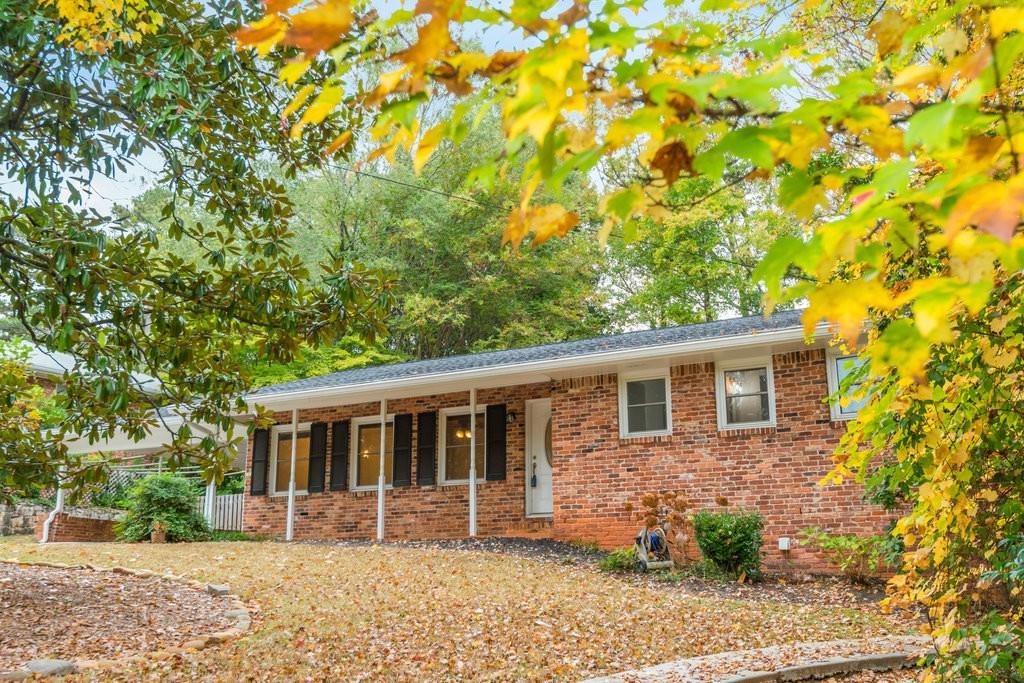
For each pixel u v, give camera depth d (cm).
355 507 1755
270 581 1136
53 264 598
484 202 2719
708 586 1156
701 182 1911
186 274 669
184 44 612
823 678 704
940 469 301
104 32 564
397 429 1748
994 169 119
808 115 123
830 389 1298
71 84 643
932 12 263
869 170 158
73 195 701
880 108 125
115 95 680
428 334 2928
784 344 1321
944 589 366
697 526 1234
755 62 139
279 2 129
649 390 1450
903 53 144
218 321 704
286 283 664
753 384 1365
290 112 140
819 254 117
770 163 115
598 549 1405
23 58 645
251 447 1892
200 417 709
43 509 1973
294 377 2512
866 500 1132
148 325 728
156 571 1204
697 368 1400
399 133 139
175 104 632
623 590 1094
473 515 1557
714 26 141
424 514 1683
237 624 886
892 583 362
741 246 2430
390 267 2659
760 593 1113
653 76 125
